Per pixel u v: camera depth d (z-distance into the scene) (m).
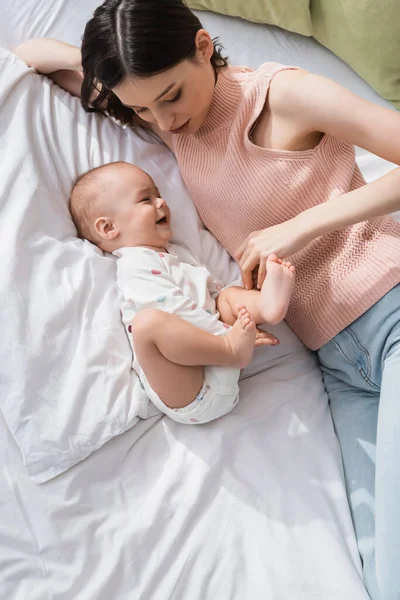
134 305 0.99
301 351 1.12
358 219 0.90
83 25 1.34
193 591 0.81
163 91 0.87
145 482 0.90
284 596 0.81
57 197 1.11
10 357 0.91
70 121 1.19
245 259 1.00
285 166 0.96
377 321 0.95
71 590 0.79
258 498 0.89
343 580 0.83
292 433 0.98
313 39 1.44
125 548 0.83
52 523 0.83
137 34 0.81
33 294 0.96
